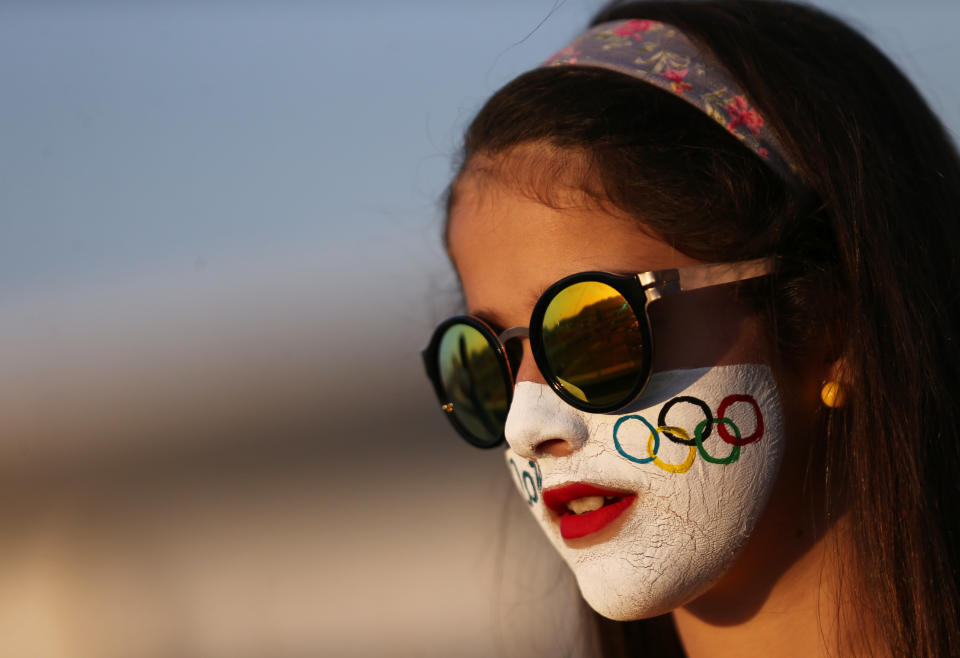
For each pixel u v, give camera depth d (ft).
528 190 7.31
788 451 7.13
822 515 7.18
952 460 7.22
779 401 7.06
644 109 7.26
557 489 7.29
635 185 7.02
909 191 7.69
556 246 7.19
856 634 7.08
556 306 7.08
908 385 7.13
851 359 7.12
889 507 6.97
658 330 6.98
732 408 6.92
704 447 6.89
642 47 7.65
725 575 7.23
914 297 7.34
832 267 7.20
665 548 6.95
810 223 7.21
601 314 6.94
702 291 7.01
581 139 7.20
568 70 7.72
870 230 7.27
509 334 7.50
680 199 7.01
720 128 7.24
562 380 7.14
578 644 11.55
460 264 8.11
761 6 8.18
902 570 6.94
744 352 7.00
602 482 7.11
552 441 7.32
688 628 7.96
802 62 7.68
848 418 7.18
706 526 6.89
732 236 7.02
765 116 7.25
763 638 7.31
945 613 6.93
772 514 7.13
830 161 7.29
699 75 7.38
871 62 8.13
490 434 8.46
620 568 7.04
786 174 7.22
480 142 7.82
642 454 6.99
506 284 7.49
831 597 7.15
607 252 7.07
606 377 6.98
